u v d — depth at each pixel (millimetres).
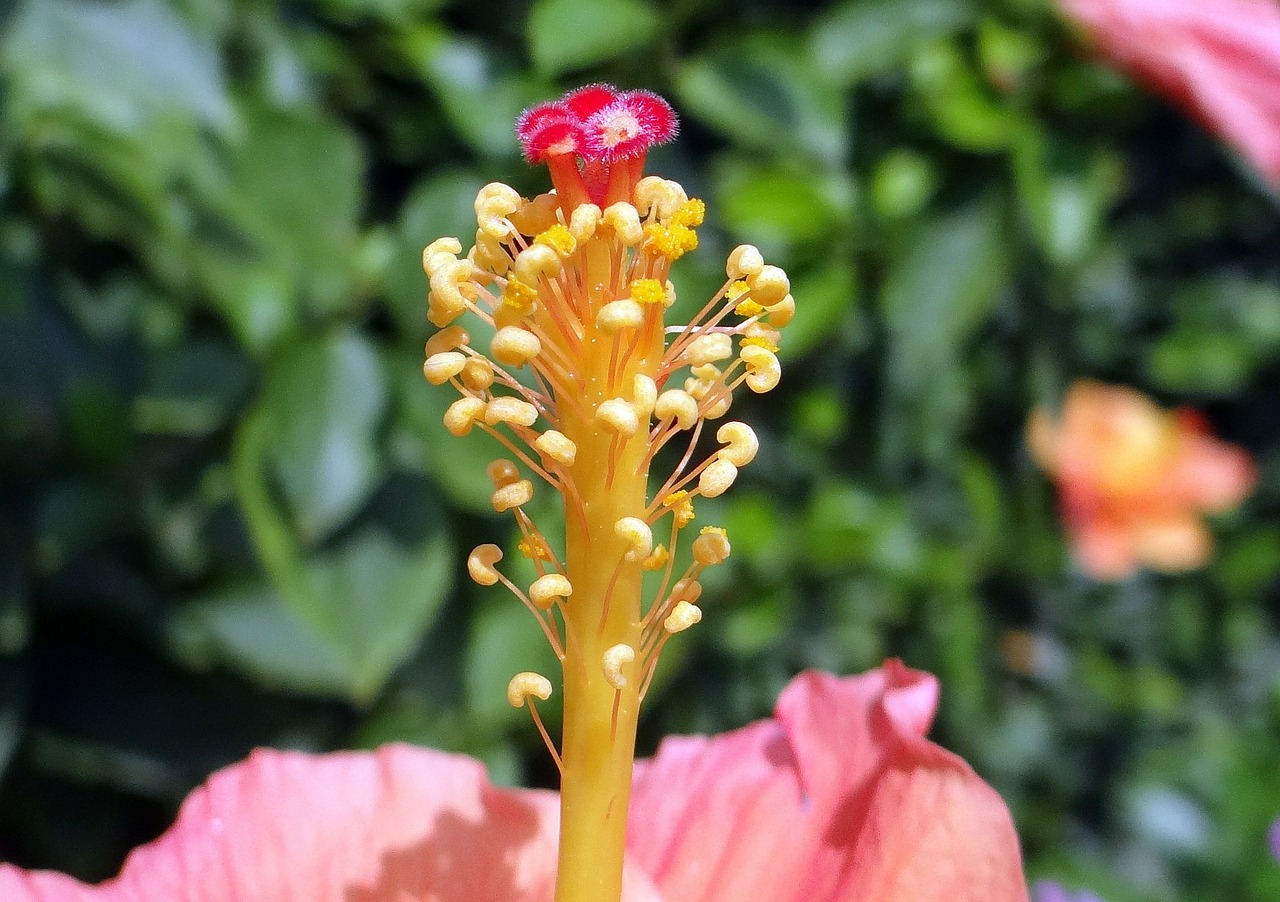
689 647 192
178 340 169
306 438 154
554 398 125
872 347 201
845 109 185
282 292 159
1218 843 256
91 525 163
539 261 111
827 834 124
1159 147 344
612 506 115
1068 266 188
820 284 183
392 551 157
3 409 164
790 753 132
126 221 160
